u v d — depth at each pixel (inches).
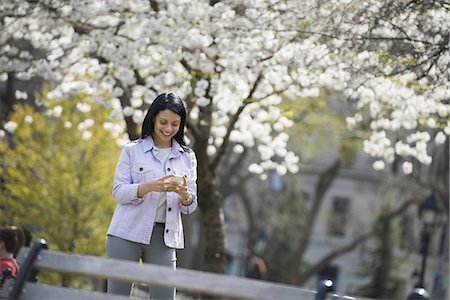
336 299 346.6
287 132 1031.0
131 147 442.6
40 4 681.6
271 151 846.5
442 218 1536.7
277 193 2556.6
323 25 612.7
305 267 2532.0
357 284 3009.4
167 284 329.4
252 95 732.7
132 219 431.8
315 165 2623.0
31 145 971.3
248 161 1867.6
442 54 603.5
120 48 668.1
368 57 615.8
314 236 3117.6
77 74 754.8
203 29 655.8
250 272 1392.7
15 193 964.0
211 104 752.3
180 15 657.0
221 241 810.8
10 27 705.0
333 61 631.2
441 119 700.0
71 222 971.3
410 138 775.7
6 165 973.8
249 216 2010.3
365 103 721.0
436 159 1453.0
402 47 606.9
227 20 655.1
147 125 443.5
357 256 3026.6
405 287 2519.7
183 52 686.5
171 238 435.8
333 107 1275.8
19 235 587.5
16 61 716.7
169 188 421.1
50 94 776.3
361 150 1473.9
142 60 674.8
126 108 698.2
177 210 437.7
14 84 1081.4
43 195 967.6
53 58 709.9
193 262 1923.0
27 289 348.5
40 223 967.6
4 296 352.2
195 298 963.3
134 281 335.0
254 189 2596.0
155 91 729.6
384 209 2306.8
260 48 655.8
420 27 602.9
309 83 655.8
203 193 796.0
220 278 325.7
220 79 706.8
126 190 426.0
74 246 975.6
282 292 326.0
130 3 671.8
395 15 594.9
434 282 1971.0
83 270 340.5
